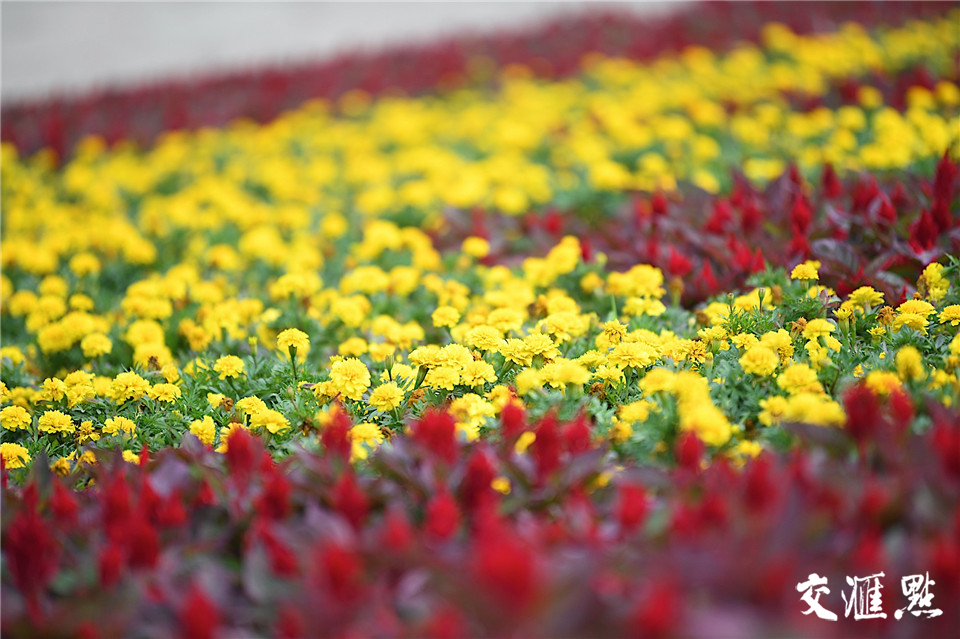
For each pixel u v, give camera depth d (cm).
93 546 243
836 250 457
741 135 768
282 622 202
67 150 960
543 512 256
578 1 1761
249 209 733
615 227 587
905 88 777
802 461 239
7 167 893
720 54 1045
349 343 424
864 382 305
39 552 233
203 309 498
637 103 859
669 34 1118
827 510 223
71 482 303
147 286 515
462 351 358
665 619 176
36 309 515
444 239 653
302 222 702
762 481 221
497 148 840
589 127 835
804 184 605
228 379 406
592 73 1040
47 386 387
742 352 360
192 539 250
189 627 199
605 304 492
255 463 279
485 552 188
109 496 250
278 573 224
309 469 266
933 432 249
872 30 1023
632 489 224
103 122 1061
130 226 718
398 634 193
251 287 587
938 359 338
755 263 475
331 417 304
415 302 536
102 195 786
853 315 377
